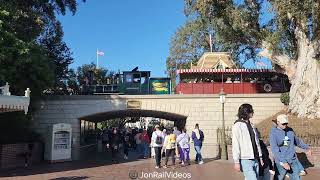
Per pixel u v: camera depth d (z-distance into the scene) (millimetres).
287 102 33062
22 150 25641
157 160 21719
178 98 34219
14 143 25156
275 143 9539
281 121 9609
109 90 36594
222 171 19500
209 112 34031
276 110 33875
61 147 28188
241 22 29625
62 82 39781
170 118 45312
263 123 31891
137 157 30734
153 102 34219
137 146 35062
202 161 23922
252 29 30297
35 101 30688
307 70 29234
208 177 17250
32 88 28062
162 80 36250
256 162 8352
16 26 27422
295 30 29484
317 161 21406
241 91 35562
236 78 36094
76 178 17953
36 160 28531
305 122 28297
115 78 43500
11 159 24719
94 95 34125
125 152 29359
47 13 34125
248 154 8242
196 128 24234
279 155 9461
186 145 23359
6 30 25906
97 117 39250
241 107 8656
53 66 32531
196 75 36125
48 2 34094
